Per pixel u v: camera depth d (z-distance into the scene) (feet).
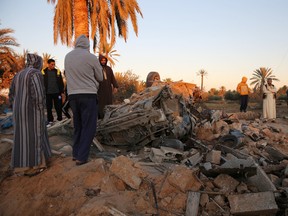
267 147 21.94
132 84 87.66
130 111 20.56
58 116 27.66
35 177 16.21
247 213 12.15
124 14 52.65
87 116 15.99
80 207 13.37
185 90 28.53
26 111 15.84
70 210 13.51
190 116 23.35
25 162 15.94
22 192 15.75
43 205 14.39
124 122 20.02
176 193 13.26
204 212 12.49
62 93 27.53
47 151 17.02
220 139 22.18
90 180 14.61
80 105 16.02
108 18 55.06
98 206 12.58
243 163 14.23
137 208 12.87
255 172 13.66
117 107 22.77
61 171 16.01
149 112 19.35
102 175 14.74
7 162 19.03
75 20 47.57
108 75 25.96
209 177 14.52
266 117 43.34
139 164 16.34
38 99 15.83
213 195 13.21
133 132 20.39
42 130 16.34
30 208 14.62
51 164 16.96
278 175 16.57
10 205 15.31
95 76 16.47
